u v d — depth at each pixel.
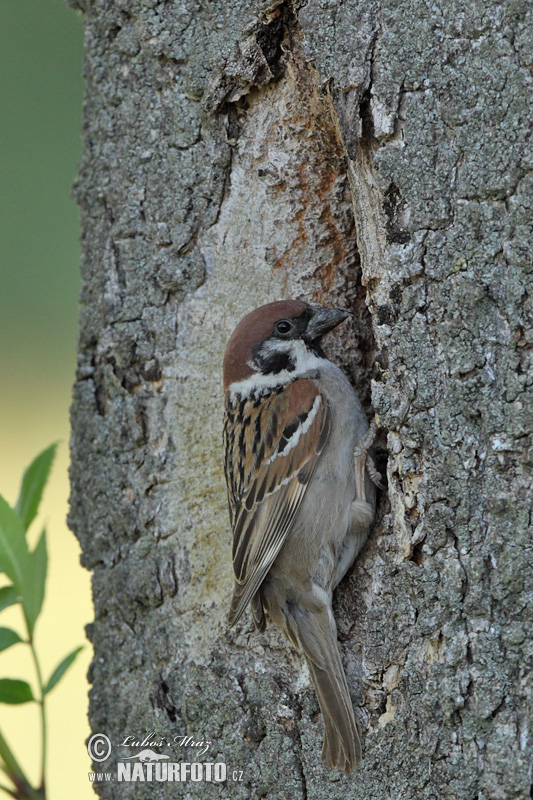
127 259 8.23
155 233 8.10
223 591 7.96
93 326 8.46
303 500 7.95
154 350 8.16
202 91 7.83
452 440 6.81
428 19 6.78
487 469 6.71
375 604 7.18
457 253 6.78
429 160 6.84
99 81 8.37
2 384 15.49
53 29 17.44
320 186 7.95
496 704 6.60
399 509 7.07
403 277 6.95
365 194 7.18
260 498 7.95
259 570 7.70
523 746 6.52
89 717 8.57
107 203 8.34
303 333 8.10
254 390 8.07
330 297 8.23
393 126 6.93
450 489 6.80
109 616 8.45
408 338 6.96
